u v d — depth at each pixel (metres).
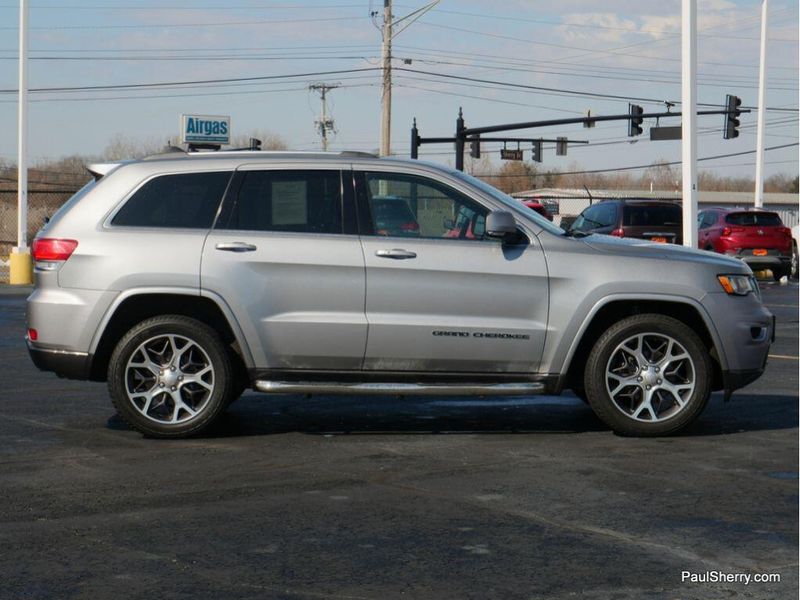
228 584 4.77
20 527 5.62
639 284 7.83
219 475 6.75
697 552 5.23
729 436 8.02
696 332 8.15
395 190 7.96
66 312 7.71
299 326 7.73
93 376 7.95
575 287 7.82
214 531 5.55
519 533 5.52
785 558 5.14
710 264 8.00
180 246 7.73
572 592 4.68
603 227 25.14
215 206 7.85
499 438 7.93
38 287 7.87
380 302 7.75
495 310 7.80
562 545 5.32
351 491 6.36
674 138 32.81
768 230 28.14
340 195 7.89
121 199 7.86
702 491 6.36
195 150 8.37
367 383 7.81
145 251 7.71
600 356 7.87
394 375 7.81
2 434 7.96
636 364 7.95
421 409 9.14
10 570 4.95
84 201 7.89
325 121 69.38
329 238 7.78
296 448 7.55
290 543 5.35
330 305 7.74
